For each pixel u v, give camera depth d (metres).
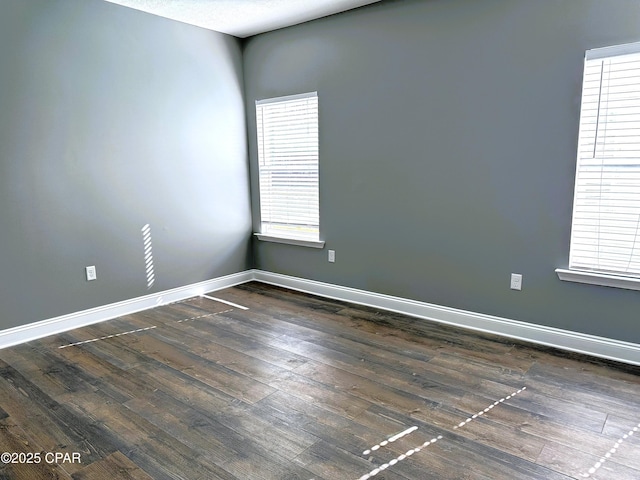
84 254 3.44
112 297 3.65
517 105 2.90
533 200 2.92
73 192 3.34
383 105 3.52
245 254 4.72
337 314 3.67
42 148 3.14
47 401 2.36
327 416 2.20
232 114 4.42
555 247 2.88
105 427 2.13
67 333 3.32
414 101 3.35
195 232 4.21
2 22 2.89
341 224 3.96
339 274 4.07
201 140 4.17
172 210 4.00
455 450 1.92
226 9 3.56
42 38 3.08
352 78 3.66
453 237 3.31
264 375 2.63
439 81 3.20
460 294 3.34
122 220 3.65
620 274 2.68
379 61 3.48
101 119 3.45
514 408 2.24
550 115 2.78
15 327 3.13
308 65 3.94
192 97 4.05
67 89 3.23
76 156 3.33
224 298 4.16
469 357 2.82
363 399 2.35
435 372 2.63
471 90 3.07
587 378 2.52
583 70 2.63
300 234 4.33
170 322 3.54
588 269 2.79
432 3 3.15
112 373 2.67
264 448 1.96
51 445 2.00
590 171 2.70
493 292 3.18
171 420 2.18
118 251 3.65
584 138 2.70
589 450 1.91
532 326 3.03
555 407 2.24
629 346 2.68
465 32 3.04
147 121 3.74
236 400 2.36
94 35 3.35
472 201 3.18
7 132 2.97
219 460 1.88
